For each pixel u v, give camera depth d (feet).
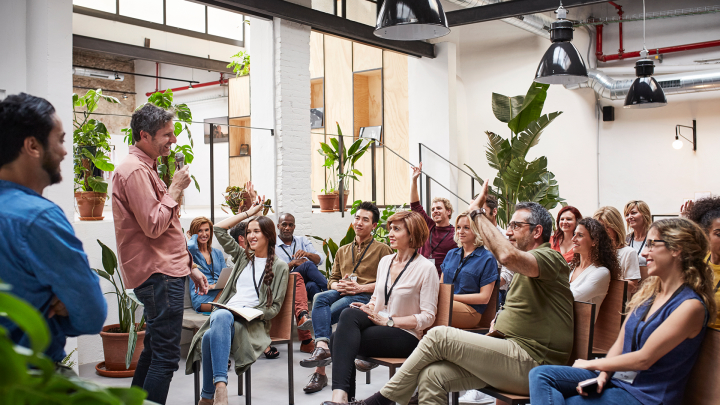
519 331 8.51
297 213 21.03
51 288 4.48
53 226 4.43
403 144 29.12
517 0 22.90
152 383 8.80
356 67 30.63
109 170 15.85
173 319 9.05
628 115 29.09
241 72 30.78
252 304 11.88
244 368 10.91
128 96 44.68
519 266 8.04
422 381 8.64
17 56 14.35
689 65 27.68
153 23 38.91
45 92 13.99
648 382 6.85
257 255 12.46
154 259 8.93
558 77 17.84
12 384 2.07
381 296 10.76
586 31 29.81
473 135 29.99
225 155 37.27
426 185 26.84
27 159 4.45
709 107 27.04
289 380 11.89
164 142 9.18
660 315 6.84
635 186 28.94
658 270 7.01
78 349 15.08
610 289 10.21
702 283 6.73
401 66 29.22
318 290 16.96
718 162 26.86
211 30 42.34
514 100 23.36
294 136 20.95
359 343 9.89
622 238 12.82
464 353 8.36
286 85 20.70
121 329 14.17
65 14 14.24
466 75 30.17
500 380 8.30
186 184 9.61
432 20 11.35
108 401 2.20
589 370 7.61
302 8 20.88
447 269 12.78
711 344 6.62
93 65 42.65
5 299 1.99
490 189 23.93
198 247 16.31
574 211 13.08
